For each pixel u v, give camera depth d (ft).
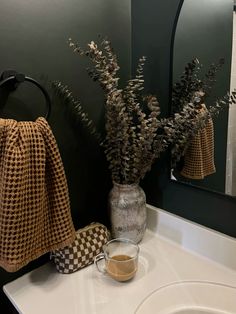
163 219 3.26
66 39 2.71
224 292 2.50
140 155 2.83
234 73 2.47
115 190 3.04
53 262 2.91
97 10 2.92
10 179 2.12
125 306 2.35
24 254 2.24
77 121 2.97
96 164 3.26
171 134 2.75
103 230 2.96
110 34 3.09
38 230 2.34
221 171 2.69
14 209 2.14
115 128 2.73
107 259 2.64
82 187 3.18
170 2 2.87
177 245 3.13
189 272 2.71
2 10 2.26
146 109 3.20
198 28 2.67
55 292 2.51
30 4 2.41
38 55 2.54
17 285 2.61
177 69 2.93
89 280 2.64
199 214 3.00
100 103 3.14
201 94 2.63
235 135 2.54
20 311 2.32
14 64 2.40
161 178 3.30
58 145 2.86
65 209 2.48
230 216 2.75
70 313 2.28
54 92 2.72
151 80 3.21
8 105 2.42
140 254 2.97
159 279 2.63
